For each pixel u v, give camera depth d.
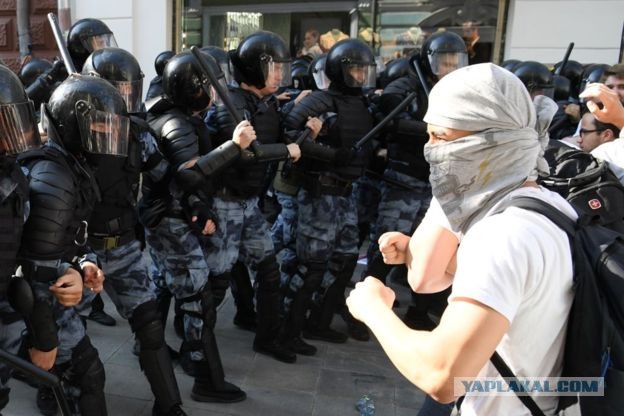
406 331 1.03
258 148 2.58
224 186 2.72
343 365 3.10
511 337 1.00
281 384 2.87
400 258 1.48
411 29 6.64
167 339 3.29
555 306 0.99
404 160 3.48
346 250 3.28
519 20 5.92
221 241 2.75
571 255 1.01
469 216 1.13
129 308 2.30
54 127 1.87
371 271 3.65
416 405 2.74
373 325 1.09
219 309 3.81
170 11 6.48
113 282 2.27
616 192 1.63
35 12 6.59
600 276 0.99
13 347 1.83
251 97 2.95
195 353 2.61
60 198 1.71
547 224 1.01
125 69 2.46
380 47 6.80
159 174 2.39
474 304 0.92
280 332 3.23
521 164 1.07
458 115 1.07
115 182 2.16
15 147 1.57
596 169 1.71
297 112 2.97
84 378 2.13
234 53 2.96
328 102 3.07
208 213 2.46
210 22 6.98
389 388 2.88
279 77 2.92
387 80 4.27
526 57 5.95
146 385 2.79
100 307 3.47
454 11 6.37
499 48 6.16
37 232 1.68
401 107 3.24
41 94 3.54
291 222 3.51
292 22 7.07
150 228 2.52
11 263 1.64
